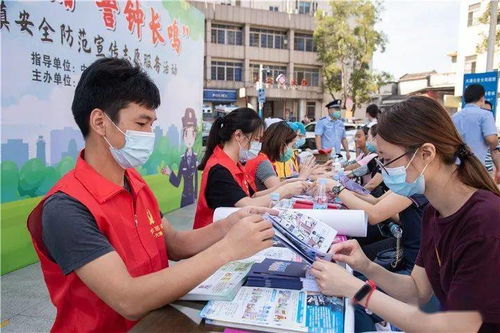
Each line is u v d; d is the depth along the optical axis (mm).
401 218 2203
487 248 1027
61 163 3689
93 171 1217
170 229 1619
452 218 1146
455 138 1186
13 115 3182
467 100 4746
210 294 1154
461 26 17484
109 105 1187
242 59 29234
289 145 3572
